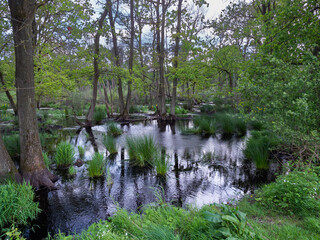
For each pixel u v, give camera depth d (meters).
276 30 6.24
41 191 4.93
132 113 22.14
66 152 6.54
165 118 17.16
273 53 5.94
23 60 4.90
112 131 11.76
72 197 4.65
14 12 4.70
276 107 4.34
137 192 4.81
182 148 8.41
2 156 4.66
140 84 15.33
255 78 5.48
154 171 6.08
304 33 5.71
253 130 10.24
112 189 5.00
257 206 3.49
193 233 2.40
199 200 4.32
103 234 2.38
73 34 7.47
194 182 5.28
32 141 5.12
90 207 4.23
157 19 16.23
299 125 4.20
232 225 2.25
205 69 14.91
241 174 5.71
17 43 4.80
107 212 4.05
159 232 2.35
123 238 2.36
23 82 4.95
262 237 2.16
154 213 3.12
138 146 7.18
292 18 6.02
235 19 13.21
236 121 10.98
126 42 18.09
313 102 4.25
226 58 14.35
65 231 3.51
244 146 8.05
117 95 25.64
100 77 14.55
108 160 7.09
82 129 13.26
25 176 5.02
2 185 4.11
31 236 3.38
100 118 16.75
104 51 12.91
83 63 13.58
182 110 20.53
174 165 6.58
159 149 7.81
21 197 4.00
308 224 2.65
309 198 3.02
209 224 2.42
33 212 3.95
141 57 20.14
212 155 7.46
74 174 5.94
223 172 5.91
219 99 19.02
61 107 25.50
